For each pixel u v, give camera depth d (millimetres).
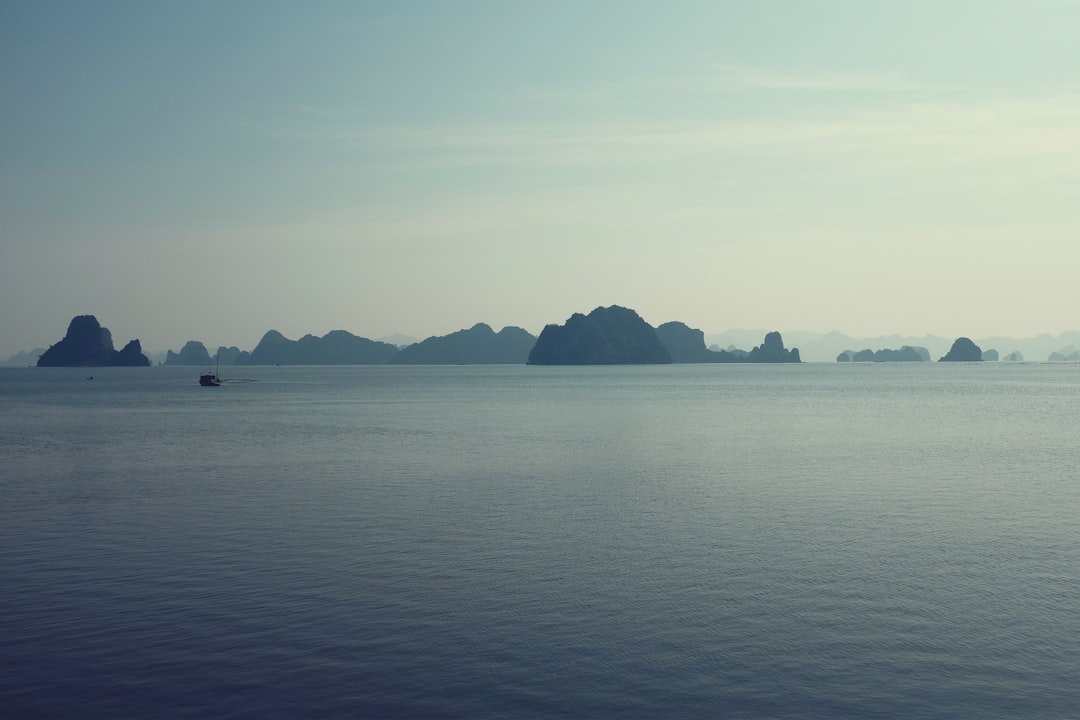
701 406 105938
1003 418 82188
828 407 102625
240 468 45438
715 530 28141
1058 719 13859
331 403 120625
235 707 14555
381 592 21016
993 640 17375
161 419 86750
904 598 20250
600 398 130625
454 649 17078
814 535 27297
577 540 26703
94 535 27906
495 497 35156
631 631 18062
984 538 26766
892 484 38438
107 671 16078
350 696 14953
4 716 14258
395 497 35281
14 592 21234
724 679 15547
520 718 14109
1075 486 37781
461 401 123812
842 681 15406
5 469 45750
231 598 20594
